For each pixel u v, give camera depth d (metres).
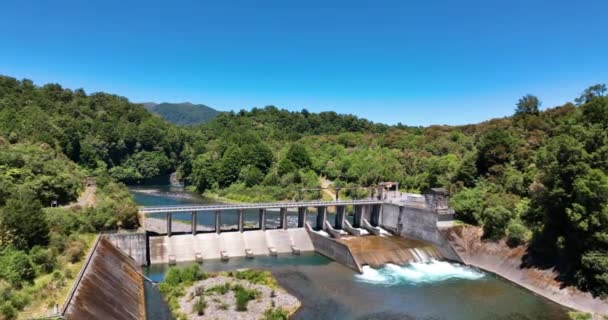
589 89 146.88
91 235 83.38
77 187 116.69
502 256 91.19
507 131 135.88
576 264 75.94
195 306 64.25
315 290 77.56
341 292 77.00
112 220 88.94
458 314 68.56
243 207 106.25
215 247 101.44
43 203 96.81
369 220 128.12
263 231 109.31
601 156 75.44
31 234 63.31
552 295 75.56
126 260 84.19
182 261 95.19
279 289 75.94
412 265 95.31
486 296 77.00
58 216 78.31
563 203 76.94
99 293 59.91
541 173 85.75
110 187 126.25
